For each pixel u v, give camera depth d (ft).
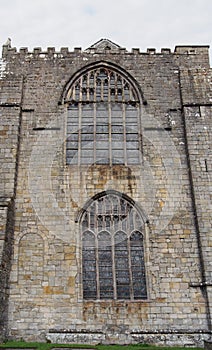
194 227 78.07
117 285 74.95
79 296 73.05
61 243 76.59
